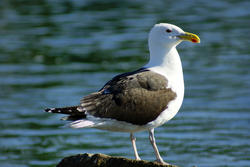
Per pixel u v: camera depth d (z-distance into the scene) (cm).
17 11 3147
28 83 2003
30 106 1770
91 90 1891
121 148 1451
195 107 1750
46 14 3059
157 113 871
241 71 2089
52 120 1689
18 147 1477
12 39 2605
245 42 2488
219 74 2069
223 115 1672
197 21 2841
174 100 891
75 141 1521
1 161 1383
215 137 1510
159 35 938
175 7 3173
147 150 1431
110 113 846
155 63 941
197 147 1449
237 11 3045
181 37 927
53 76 2088
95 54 2353
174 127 1603
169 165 809
